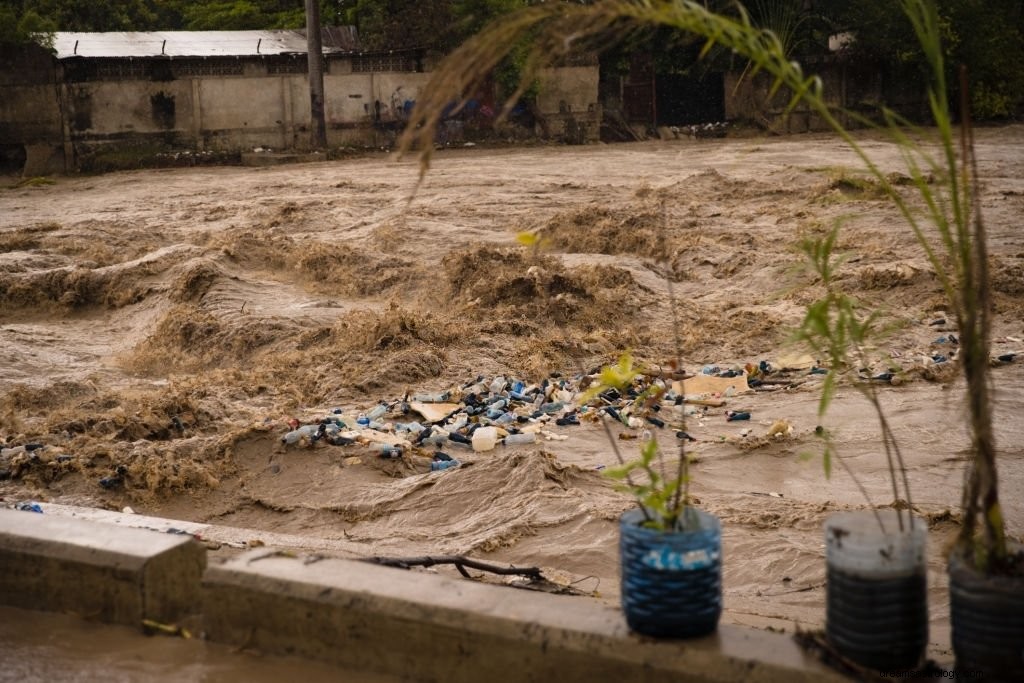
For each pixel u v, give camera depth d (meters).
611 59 51.09
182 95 44.94
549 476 9.12
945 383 12.56
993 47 50.28
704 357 14.80
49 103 43.44
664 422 11.50
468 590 5.01
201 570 5.69
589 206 23.44
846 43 50.72
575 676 4.59
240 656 5.21
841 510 8.55
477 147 47.53
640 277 19.34
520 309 16.31
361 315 15.91
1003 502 8.84
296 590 5.13
